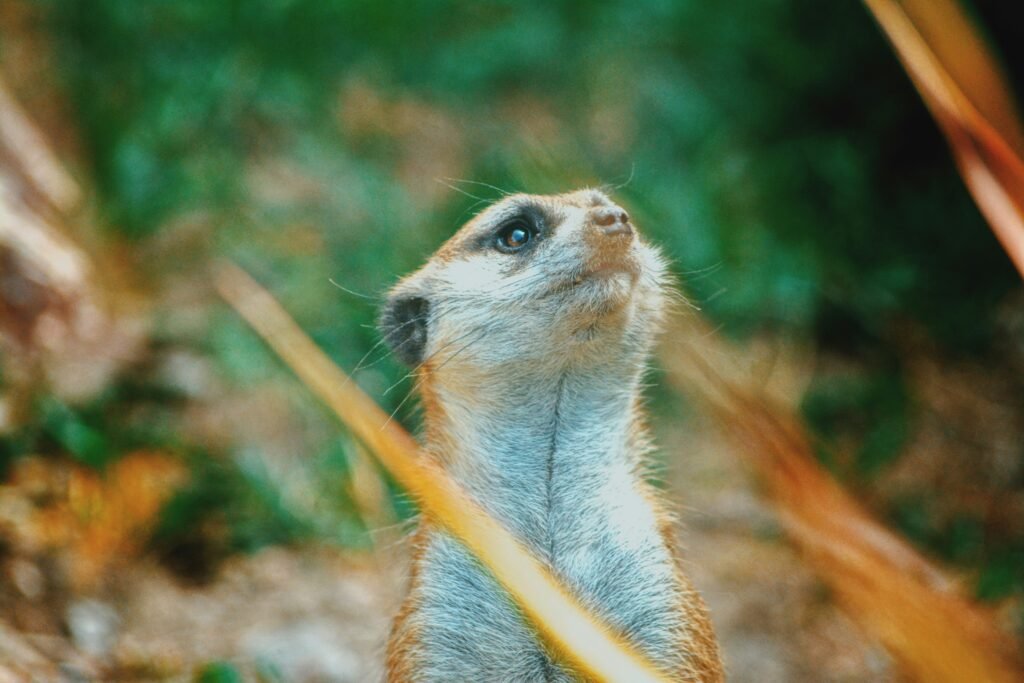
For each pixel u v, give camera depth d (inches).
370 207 337.1
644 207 305.3
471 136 390.3
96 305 278.4
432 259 188.1
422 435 187.3
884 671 221.3
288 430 277.3
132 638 217.6
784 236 329.1
